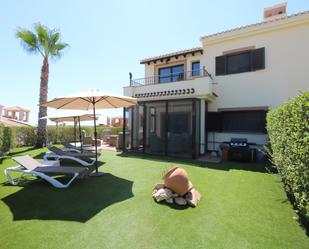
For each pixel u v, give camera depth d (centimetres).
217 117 1272
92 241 307
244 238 317
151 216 391
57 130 1945
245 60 1233
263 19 1484
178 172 477
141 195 504
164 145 1198
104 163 926
